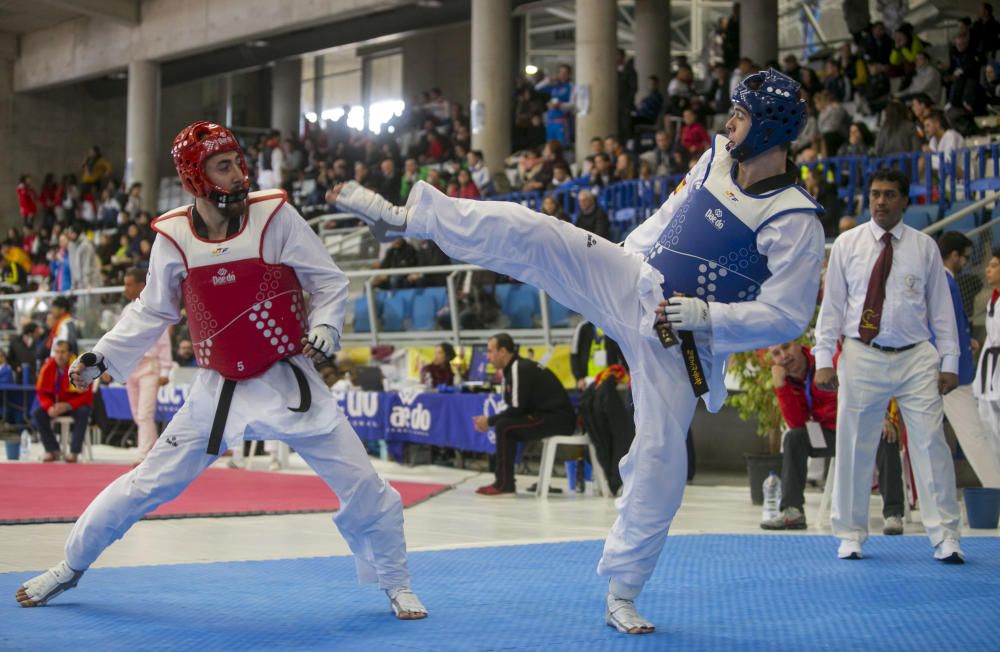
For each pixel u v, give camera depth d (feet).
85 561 12.71
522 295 43.09
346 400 40.91
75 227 84.28
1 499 25.90
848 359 17.65
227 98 110.11
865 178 42.86
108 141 104.12
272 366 12.25
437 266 47.62
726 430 38.29
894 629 11.83
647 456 11.54
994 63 53.06
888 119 44.50
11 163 98.63
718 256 11.46
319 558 17.02
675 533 20.95
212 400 12.23
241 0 79.46
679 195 12.26
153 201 86.99
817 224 11.39
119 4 85.40
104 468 36.52
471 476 36.06
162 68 93.30
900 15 59.06
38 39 95.96
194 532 20.65
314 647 10.57
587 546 18.89
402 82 99.50
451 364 42.24
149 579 14.85
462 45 95.45
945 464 17.24
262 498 27.35
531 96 66.74
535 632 11.45
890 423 21.07
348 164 78.84
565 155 64.49
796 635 11.48
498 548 18.58
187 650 10.43
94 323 57.62
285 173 77.10
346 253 62.39
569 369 39.78
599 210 44.16
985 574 15.90
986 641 11.19
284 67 106.22
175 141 11.91
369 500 12.19
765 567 16.61
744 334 11.20
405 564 12.48
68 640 10.86
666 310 11.10
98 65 90.58
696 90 69.92
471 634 11.28
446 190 55.93
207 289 12.05
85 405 39.83
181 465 12.40
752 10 68.28
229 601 13.20
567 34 105.50
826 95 51.55
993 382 24.58
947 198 41.91
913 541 19.84
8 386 53.16
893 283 17.47
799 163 43.68
